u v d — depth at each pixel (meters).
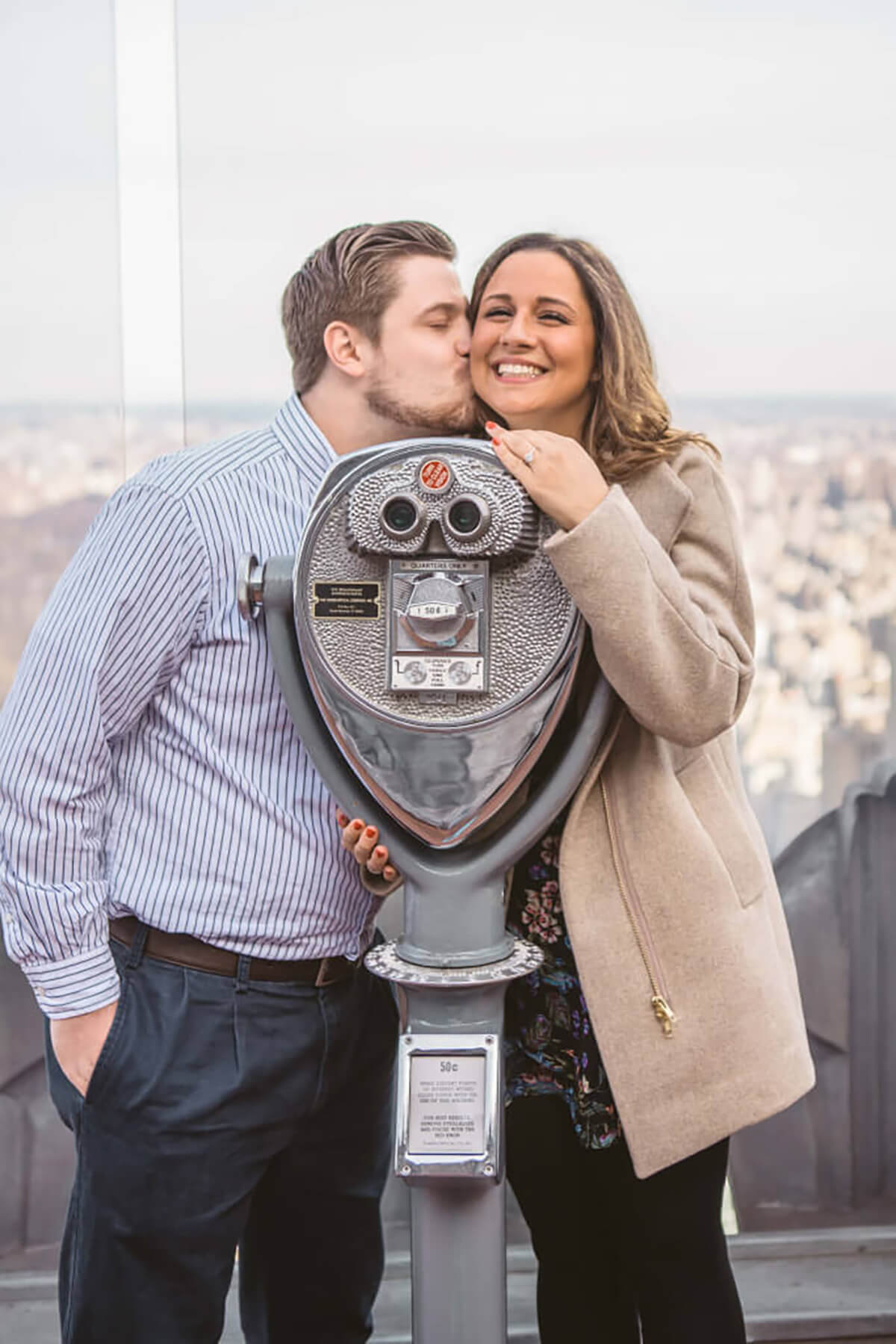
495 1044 1.34
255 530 1.50
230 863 1.48
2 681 2.08
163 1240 1.46
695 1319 1.53
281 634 1.38
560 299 1.55
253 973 1.49
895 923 2.20
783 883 2.19
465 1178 1.31
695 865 1.47
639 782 1.48
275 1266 1.76
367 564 1.33
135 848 1.50
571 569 1.28
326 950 1.52
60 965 1.43
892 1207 2.22
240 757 1.49
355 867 1.52
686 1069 1.45
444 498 1.31
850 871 2.19
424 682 1.31
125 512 1.46
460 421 1.62
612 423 1.55
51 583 2.08
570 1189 1.62
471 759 1.33
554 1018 1.59
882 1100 2.22
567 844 1.47
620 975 1.46
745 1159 2.23
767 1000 1.48
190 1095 1.46
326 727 1.38
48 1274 2.16
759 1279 2.19
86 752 1.43
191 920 1.47
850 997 2.20
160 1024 1.47
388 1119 1.74
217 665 1.48
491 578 1.33
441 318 1.60
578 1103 1.56
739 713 1.49
